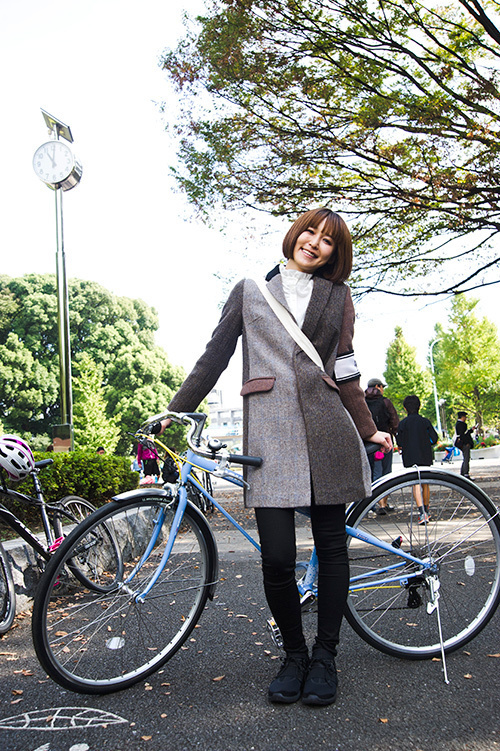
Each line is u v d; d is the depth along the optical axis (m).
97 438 30.31
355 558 2.13
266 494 1.81
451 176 6.64
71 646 1.84
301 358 1.91
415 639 2.15
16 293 34.09
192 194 7.64
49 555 2.95
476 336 32.03
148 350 37.69
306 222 2.01
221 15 6.45
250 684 1.92
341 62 6.56
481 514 2.23
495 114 6.37
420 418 6.47
